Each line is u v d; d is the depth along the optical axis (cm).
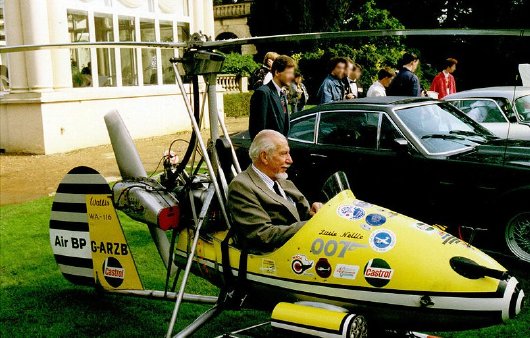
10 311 416
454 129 577
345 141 584
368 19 2591
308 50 2545
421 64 2642
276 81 541
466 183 503
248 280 311
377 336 293
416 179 532
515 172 480
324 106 612
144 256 535
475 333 372
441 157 523
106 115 381
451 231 523
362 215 291
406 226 282
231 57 2131
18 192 832
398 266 265
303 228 294
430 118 577
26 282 480
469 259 268
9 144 1172
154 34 1453
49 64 1148
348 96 856
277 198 323
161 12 1471
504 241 497
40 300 438
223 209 330
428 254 266
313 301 285
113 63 1337
